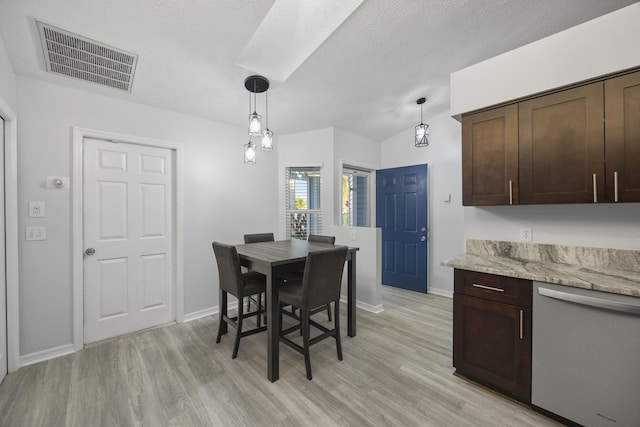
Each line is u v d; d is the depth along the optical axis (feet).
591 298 4.33
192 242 9.51
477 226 7.34
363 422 4.88
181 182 9.22
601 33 4.88
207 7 5.34
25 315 6.63
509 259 6.53
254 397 5.54
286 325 9.29
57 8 5.12
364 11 5.97
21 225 6.56
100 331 7.90
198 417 5.01
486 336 5.66
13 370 6.32
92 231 7.74
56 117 7.02
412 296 12.21
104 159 7.93
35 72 6.55
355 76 8.40
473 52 7.52
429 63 7.97
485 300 5.66
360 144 13.21
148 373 6.35
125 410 5.18
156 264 8.91
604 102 4.92
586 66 5.02
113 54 6.42
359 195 14.65
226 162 10.39
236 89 8.41
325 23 6.66
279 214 12.11
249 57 7.20
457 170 11.82
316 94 9.21
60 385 5.89
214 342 7.89
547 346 4.86
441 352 7.32
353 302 8.27
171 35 6.02
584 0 5.89
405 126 12.97
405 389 5.78
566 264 5.95
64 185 7.11
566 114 5.32
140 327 8.59
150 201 8.77
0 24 5.25
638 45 4.56
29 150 6.64
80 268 7.36
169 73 7.30
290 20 6.49
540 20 6.44
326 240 9.85
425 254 12.59
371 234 10.41
